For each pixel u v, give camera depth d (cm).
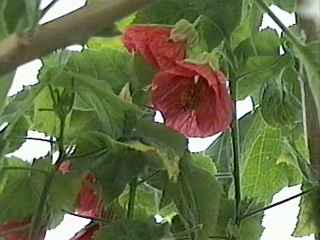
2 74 22
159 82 38
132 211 39
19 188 40
